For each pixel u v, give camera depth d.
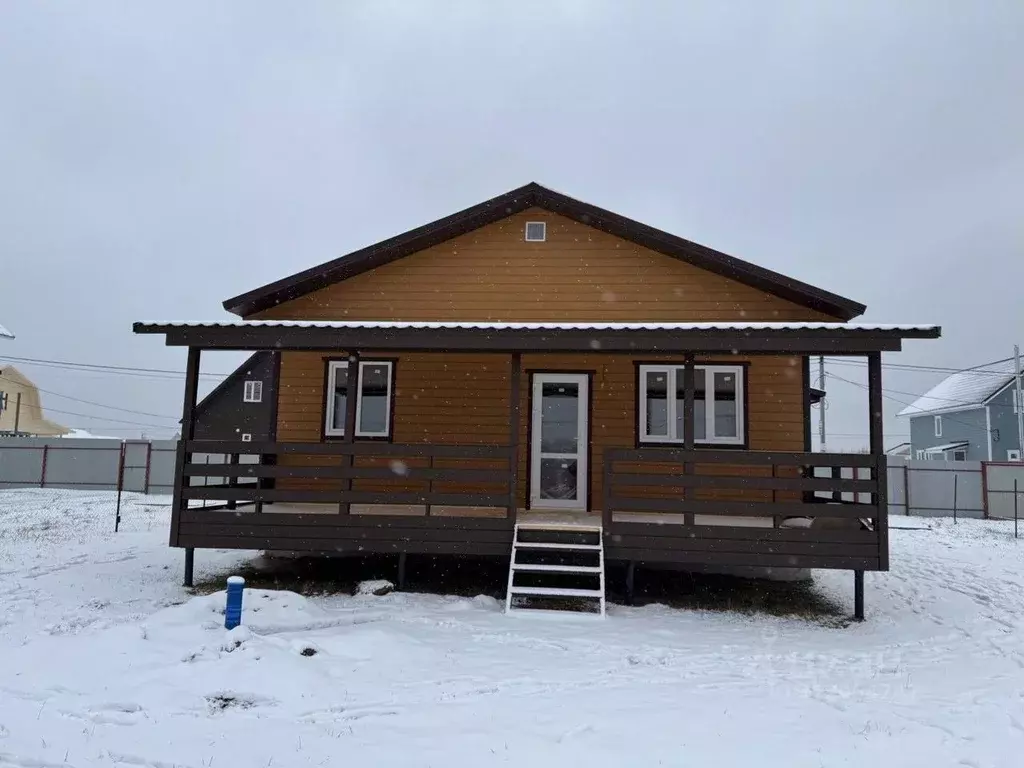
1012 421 35.41
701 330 8.74
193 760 4.38
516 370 9.34
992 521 21.12
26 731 4.72
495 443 11.55
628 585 9.11
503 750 4.60
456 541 9.23
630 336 8.92
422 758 4.46
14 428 52.53
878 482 8.78
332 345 9.34
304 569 10.75
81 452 26.72
